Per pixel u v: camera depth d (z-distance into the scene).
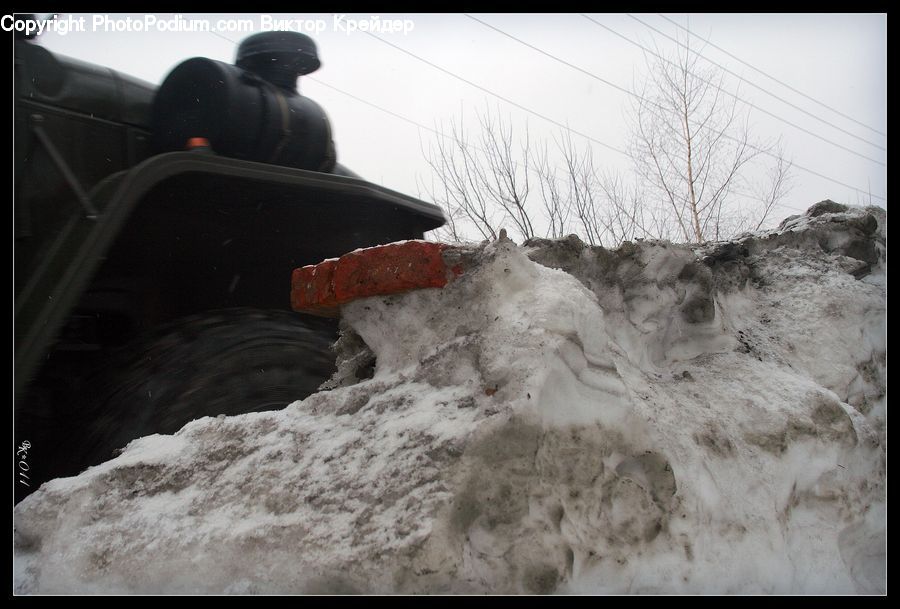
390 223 3.93
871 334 3.46
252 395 2.99
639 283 2.93
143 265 3.43
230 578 2.11
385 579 1.85
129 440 2.86
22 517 2.61
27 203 3.07
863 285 3.61
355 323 2.65
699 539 2.22
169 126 3.65
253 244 3.61
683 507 2.24
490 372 2.13
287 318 3.25
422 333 2.46
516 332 2.19
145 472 2.56
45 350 2.63
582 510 2.06
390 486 2.02
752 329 3.33
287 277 3.74
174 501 2.43
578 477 2.08
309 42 4.01
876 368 3.41
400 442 2.12
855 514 2.65
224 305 3.58
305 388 3.12
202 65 3.63
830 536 2.57
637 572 2.07
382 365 2.54
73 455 2.98
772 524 2.44
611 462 2.17
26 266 2.98
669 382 2.81
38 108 3.25
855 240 3.86
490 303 2.33
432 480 1.96
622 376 2.58
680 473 2.31
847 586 2.48
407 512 1.93
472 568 1.88
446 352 2.31
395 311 2.54
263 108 3.65
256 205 3.45
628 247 2.92
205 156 3.03
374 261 2.52
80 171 3.42
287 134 3.70
